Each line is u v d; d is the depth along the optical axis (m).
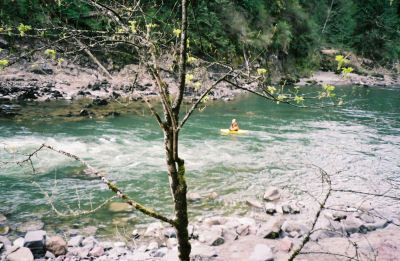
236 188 8.30
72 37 2.73
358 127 15.95
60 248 5.11
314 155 11.27
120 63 24.33
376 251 5.32
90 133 13.13
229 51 26.23
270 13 41.09
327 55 45.78
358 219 6.56
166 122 2.85
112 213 6.71
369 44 49.09
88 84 22.00
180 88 2.70
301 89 31.14
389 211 7.14
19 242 5.25
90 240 5.48
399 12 52.31
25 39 21.47
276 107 21.69
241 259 5.10
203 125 15.90
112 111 17.11
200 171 9.48
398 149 12.11
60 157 10.12
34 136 12.09
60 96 19.62
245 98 25.70
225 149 11.87
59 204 7.03
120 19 2.70
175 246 5.36
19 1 17.75
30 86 19.97
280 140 13.32
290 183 8.71
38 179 8.38
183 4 2.58
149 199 7.50
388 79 40.56
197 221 6.48
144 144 12.09
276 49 38.66
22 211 6.62
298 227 6.09
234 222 6.34
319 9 54.03
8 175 8.50
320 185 8.59
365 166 10.14
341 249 5.41
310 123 16.86
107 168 9.46
